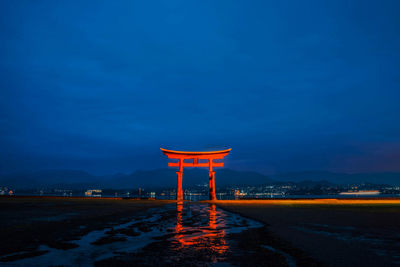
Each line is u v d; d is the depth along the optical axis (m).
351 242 9.15
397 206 29.02
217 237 10.40
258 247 8.49
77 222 15.12
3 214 18.36
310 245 8.70
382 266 6.33
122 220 16.58
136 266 6.52
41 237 10.38
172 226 13.78
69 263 6.82
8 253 7.83
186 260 7.03
